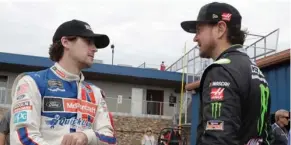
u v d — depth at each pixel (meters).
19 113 2.17
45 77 2.33
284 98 8.17
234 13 2.19
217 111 1.84
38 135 2.15
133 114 24.88
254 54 10.97
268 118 2.15
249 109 1.94
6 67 25.66
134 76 26.55
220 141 1.78
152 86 29.25
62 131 2.24
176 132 15.44
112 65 26.20
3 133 3.90
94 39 2.54
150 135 16.61
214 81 1.93
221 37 2.17
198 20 2.24
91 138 2.16
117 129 24.34
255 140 1.97
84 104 2.39
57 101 2.29
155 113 25.73
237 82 1.90
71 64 2.44
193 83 13.13
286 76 8.20
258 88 2.00
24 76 2.32
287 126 6.09
